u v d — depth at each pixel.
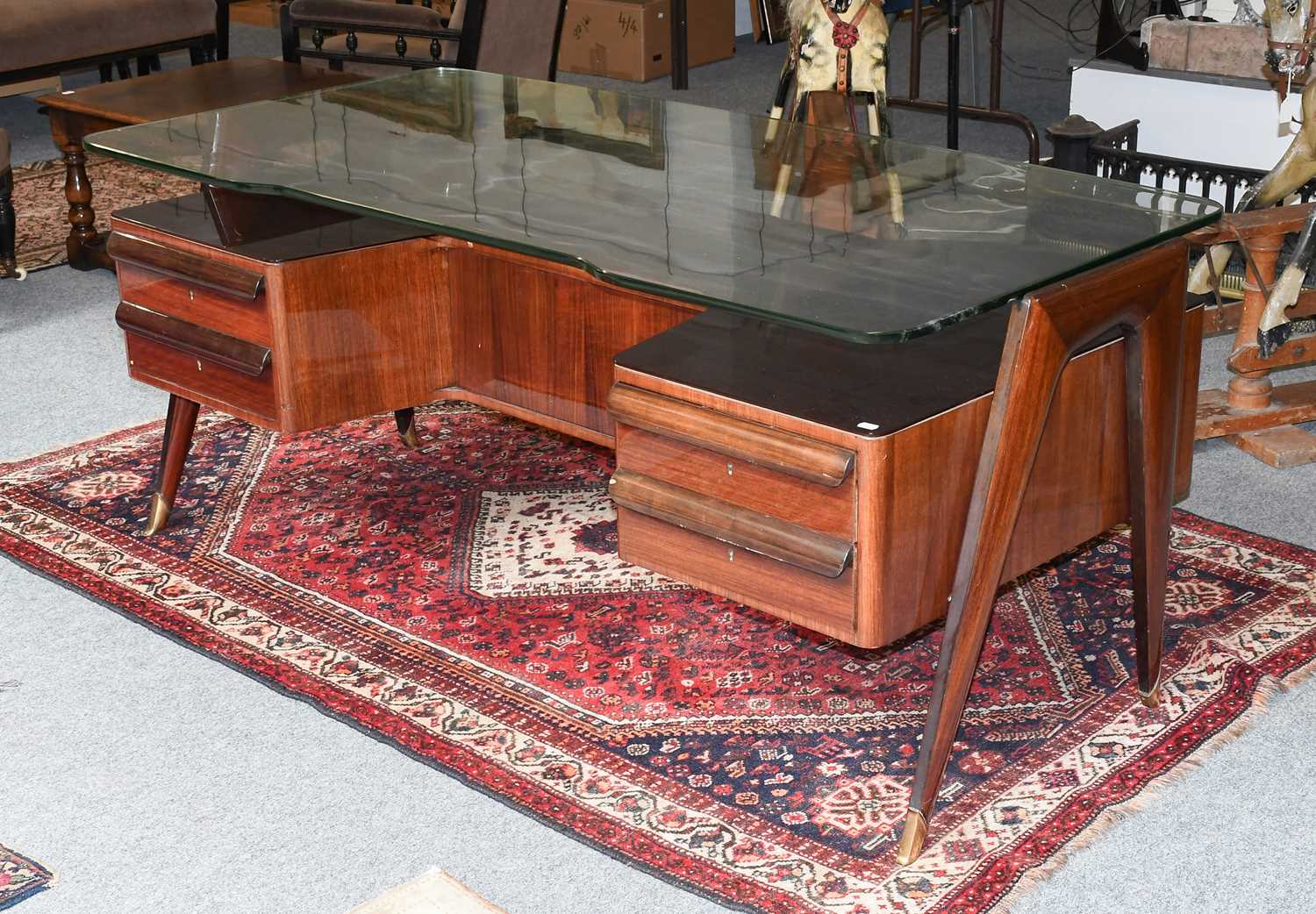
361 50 5.14
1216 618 2.79
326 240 2.86
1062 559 3.03
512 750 2.47
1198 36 4.77
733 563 2.27
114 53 6.36
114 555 3.13
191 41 6.61
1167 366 2.28
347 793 2.39
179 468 3.20
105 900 2.17
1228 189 4.04
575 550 3.13
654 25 7.34
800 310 2.00
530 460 3.57
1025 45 8.00
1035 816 2.27
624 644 2.78
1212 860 2.18
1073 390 2.29
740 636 2.80
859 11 3.42
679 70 7.19
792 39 3.54
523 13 4.77
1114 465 2.44
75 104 4.50
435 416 3.82
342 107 3.35
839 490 2.08
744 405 2.16
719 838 2.24
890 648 2.75
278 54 8.18
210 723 2.58
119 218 2.98
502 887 2.17
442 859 2.23
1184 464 2.59
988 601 2.11
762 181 2.70
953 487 2.18
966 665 2.12
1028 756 2.42
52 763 2.47
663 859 2.20
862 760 2.42
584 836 2.26
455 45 4.95
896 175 2.71
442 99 3.41
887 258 2.23
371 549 3.14
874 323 1.95
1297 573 2.94
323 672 2.70
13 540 3.19
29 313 4.57
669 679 2.66
